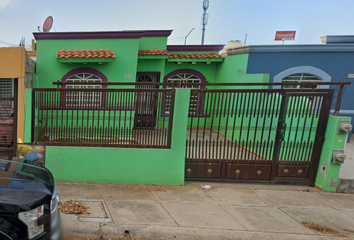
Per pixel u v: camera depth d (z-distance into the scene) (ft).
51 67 26.37
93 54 25.61
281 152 17.53
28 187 7.38
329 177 16.80
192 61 32.63
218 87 33.91
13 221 6.49
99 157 15.89
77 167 15.87
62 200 12.90
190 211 12.82
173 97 15.89
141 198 14.08
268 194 15.97
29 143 15.61
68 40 26.40
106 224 10.78
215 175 17.38
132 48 27.20
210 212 12.87
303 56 29.22
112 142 16.16
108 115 16.48
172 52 34.17
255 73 29.27
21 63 15.79
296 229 11.67
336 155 16.31
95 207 12.41
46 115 15.78
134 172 16.21
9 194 6.79
